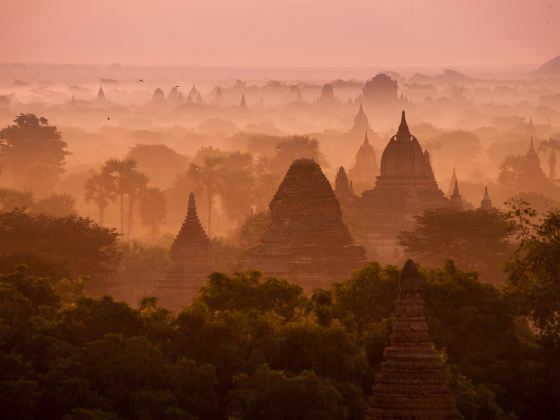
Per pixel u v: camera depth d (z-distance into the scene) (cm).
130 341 18050
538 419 18438
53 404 17562
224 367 18450
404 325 13325
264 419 16800
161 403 17438
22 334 18750
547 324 19800
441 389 13200
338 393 16812
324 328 18175
